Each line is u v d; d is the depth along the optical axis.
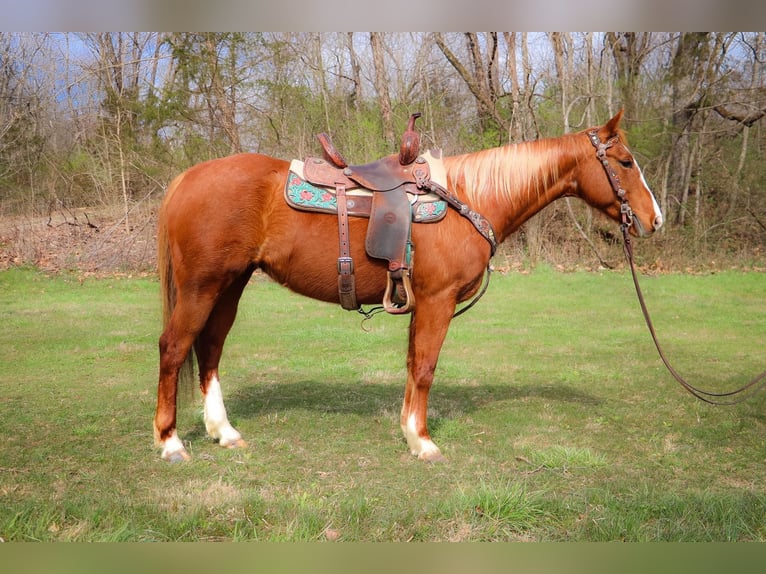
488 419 4.67
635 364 6.60
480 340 7.84
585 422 4.62
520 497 3.09
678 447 4.09
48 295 10.52
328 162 3.72
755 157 15.09
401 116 16.41
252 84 15.69
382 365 6.50
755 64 14.73
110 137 14.99
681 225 15.02
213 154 15.38
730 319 9.23
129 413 4.71
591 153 3.94
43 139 15.61
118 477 3.45
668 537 2.81
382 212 3.54
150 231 13.85
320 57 16.12
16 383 5.60
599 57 15.48
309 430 4.35
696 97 14.77
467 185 3.85
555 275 13.24
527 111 15.32
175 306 3.73
